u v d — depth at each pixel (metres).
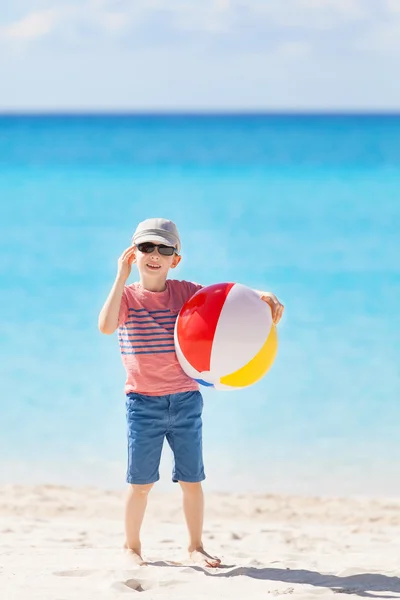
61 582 5.03
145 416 5.61
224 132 97.88
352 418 11.04
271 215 31.58
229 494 8.74
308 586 5.00
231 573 5.34
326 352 13.91
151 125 123.56
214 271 20.39
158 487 9.15
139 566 5.47
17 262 22.03
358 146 69.38
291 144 73.56
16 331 15.21
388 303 17.25
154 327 5.65
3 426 10.79
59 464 9.70
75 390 12.09
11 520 7.51
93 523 7.46
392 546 6.59
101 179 45.41
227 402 11.73
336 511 8.14
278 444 10.23
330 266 21.27
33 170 50.50
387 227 27.98
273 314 5.77
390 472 9.44
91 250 23.70
